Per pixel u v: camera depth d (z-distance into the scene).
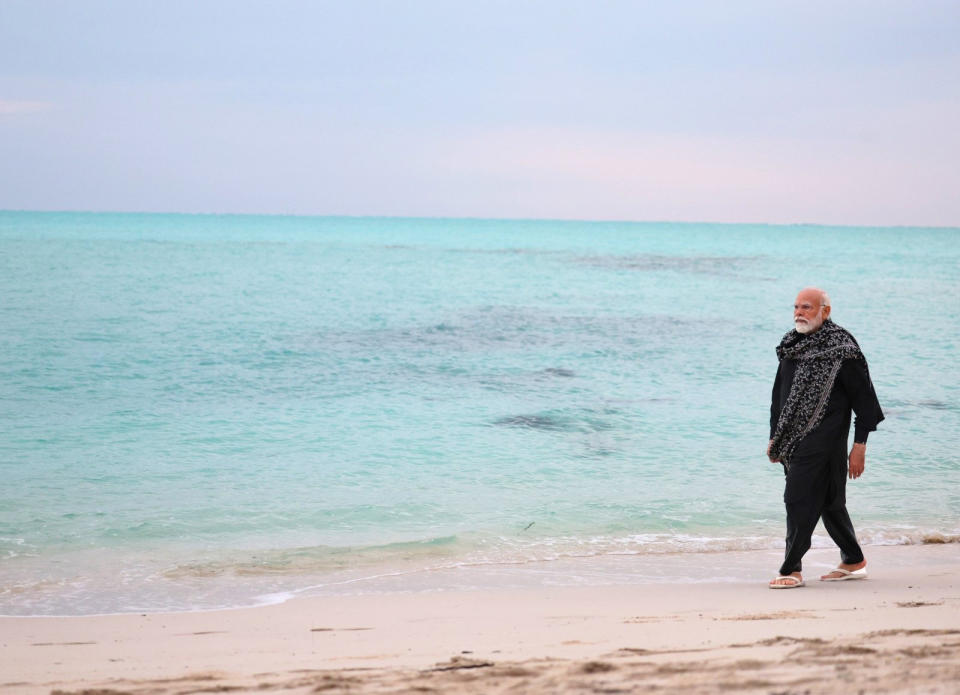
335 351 21.08
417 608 5.66
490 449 11.59
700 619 4.86
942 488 9.84
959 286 46.12
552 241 124.75
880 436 12.52
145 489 9.43
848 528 6.22
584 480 10.11
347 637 4.75
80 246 72.75
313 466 10.59
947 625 4.33
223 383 16.44
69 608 6.00
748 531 8.27
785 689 2.86
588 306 34.44
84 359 18.83
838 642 3.79
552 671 3.44
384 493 9.46
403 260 67.12
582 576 6.82
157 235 107.31
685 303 36.31
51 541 7.69
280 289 39.28
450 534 8.08
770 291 42.88
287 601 6.05
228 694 3.34
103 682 3.71
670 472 10.50
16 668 4.17
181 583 6.64
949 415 14.09
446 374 17.98
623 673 3.31
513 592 6.18
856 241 140.12
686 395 15.84
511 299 36.94
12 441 11.55
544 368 18.95
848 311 33.22
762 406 14.81
